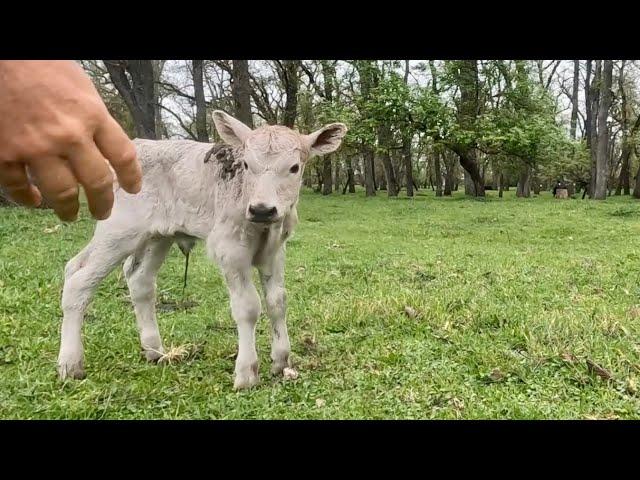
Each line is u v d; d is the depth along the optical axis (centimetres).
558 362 166
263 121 1088
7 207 541
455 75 937
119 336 200
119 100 927
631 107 1419
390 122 921
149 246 182
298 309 235
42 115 26
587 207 766
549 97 990
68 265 173
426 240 452
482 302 233
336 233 496
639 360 166
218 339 200
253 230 155
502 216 643
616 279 282
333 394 147
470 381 154
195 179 165
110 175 28
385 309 223
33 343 186
